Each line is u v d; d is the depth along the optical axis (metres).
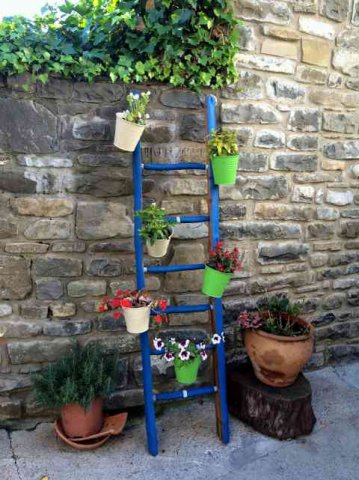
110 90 2.09
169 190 2.26
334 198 2.69
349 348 2.95
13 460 1.99
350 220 2.79
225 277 1.99
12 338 2.19
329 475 1.96
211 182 2.08
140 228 2.02
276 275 2.62
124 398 2.38
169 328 2.41
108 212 2.19
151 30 2.04
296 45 2.40
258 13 2.28
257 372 2.27
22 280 2.14
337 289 2.85
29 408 2.25
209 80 2.18
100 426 2.14
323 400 2.52
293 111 2.46
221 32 2.13
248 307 2.57
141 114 1.88
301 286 2.71
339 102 2.58
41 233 2.12
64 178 2.11
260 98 2.36
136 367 2.38
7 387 2.21
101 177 2.15
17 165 2.04
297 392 2.20
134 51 2.08
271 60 2.35
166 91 2.18
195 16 2.08
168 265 2.32
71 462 2.00
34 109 2.01
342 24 2.50
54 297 2.19
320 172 2.61
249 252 2.51
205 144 2.20
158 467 1.99
